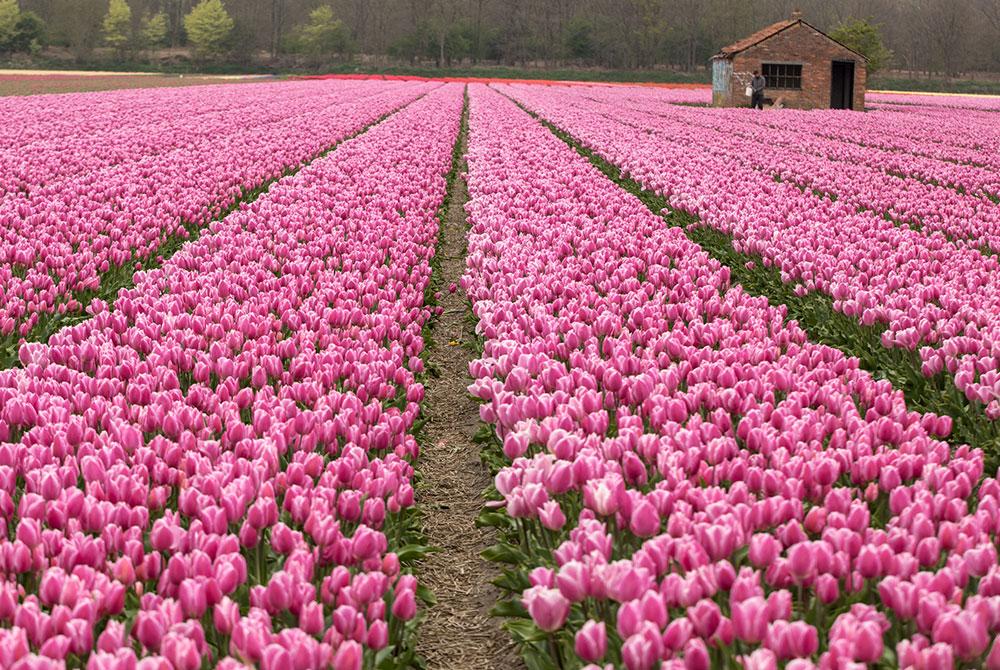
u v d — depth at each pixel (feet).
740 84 181.88
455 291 42.39
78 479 18.21
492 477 23.07
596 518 16.29
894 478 16.37
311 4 501.97
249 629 12.08
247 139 83.66
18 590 13.79
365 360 24.54
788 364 23.27
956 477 16.98
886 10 483.92
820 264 35.19
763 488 16.48
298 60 469.16
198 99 158.51
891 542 14.26
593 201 52.16
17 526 15.26
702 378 22.02
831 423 19.57
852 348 30.37
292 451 19.57
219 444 18.44
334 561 15.15
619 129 103.45
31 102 142.92
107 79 291.17
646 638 11.62
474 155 77.36
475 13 474.49
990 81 431.84
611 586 12.78
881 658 12.46
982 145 101.86
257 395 21.59
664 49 456.86
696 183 61.87
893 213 51.60
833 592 13.23
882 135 111.75
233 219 45.65
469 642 17.81
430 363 31.91
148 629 12.35
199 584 13.17
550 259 36.86
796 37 181.88
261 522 15.24
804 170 70.44
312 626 12.96
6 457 17.30
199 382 22.95
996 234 45.80
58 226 39.42
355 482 17.53
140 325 26.43
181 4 523.29
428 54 449.48
